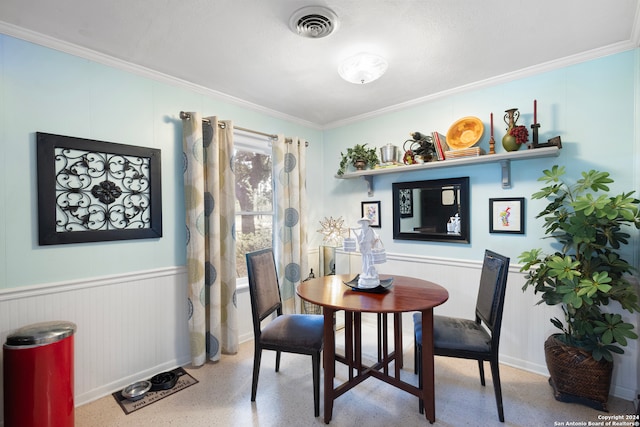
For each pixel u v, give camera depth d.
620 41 1.97
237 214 3.05
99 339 2.06
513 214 2.43
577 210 1.79
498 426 1.73
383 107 3.17
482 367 2.13
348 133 3.58
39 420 1.54
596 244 1.85
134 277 2.23
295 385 2.18
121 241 2.18
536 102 2.29
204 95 2.69
